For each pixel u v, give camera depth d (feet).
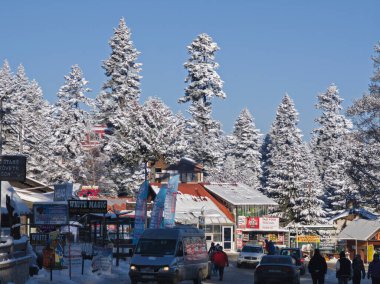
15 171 87.86
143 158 298.56
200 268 112.47
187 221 242.78
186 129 357.00
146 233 106.73
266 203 269.64
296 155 283.38
